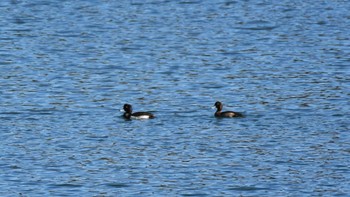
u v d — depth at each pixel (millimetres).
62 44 73562
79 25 80000
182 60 68438
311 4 87500
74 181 42875
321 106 55062
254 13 84125
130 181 42875
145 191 41750
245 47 72438
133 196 41219
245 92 59062
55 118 52719
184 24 80438
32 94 58531
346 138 48688
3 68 65625
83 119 52562
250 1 88875
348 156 46031
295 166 44688
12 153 46375
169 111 54531
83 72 64938
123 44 73625
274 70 65000
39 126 51062
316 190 41781
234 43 73875
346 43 73312
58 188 42094
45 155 46156
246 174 43688
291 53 70250
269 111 54156
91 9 85812
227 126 50969
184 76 63750
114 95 58656
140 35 76562
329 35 76125
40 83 61500
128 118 52562
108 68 66188
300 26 79375
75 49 72000
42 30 78188
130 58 69312
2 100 56812
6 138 48719
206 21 81500
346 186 42188
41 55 69875
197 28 79000
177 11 85250
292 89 59562
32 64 67000
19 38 75375
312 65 66375
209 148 47219
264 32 77500
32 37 75812
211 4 87938
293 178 43188
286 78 62594
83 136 49188
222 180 43031
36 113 53781
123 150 46938
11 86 60562
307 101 56375
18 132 49844
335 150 46875
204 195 41344
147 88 60531
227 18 82562
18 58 68750
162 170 44219
